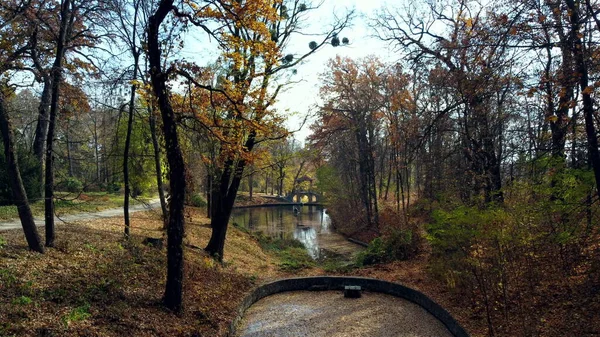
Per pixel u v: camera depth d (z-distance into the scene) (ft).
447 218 31.83
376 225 93.15
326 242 94.22
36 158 61.57
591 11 22.86
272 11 34.17
